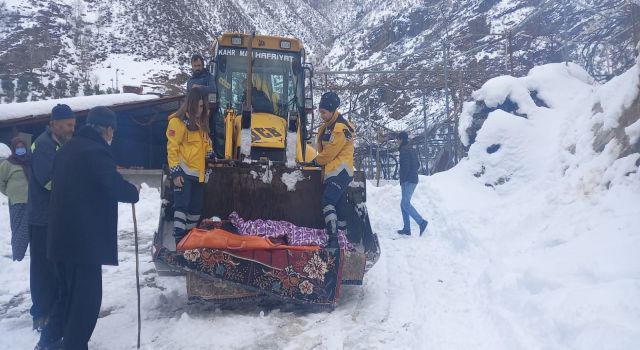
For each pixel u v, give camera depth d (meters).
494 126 9.30
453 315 4.39
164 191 5.14
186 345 3.96
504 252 5.61
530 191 7.48
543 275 4.03
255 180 5.65
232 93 7.68
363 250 5.49
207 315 4.66
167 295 5.27
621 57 13.46
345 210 5.66
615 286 3.40
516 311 3.90
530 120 9.45
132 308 4.88
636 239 4.16
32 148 4.25
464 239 6.85
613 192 5.41
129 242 8.41
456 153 18.12
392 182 19.75
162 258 4.41
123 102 18.75
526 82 10.30
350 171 5.29
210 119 7.39
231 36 7.84
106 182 3.53
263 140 6.29
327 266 4.78
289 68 7.90
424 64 24.98
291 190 5.68
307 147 7.78
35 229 4.04
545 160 8.27
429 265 6.36
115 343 4.00
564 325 3.19
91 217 3.52
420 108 26.23
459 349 3.64
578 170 6.52
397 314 4.64
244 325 4.39
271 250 4.69
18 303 5.13
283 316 4.63
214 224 5.04
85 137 3.67
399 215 10.53
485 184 8.98
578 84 10.15
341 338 4.07
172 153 4.88
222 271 4.53
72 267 3.55
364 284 5.69
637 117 6.08
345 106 25.92
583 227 5.11
